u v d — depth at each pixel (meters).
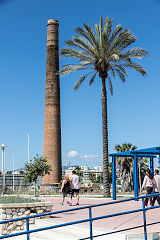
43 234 11.77
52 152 55.50
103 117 31.36
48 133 56.00
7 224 13.62
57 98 56.78
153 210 15.19
